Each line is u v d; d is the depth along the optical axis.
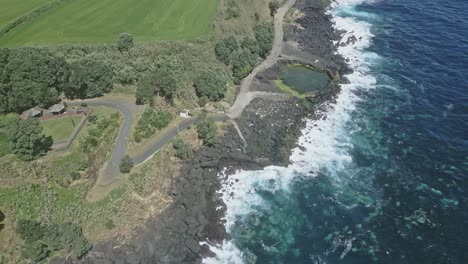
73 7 129.75
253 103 120.44
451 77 135.12
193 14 136.38
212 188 98.06
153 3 138.00
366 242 89.88
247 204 97.00
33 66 101.19
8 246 78.88
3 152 89.19
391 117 121.00
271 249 88.62
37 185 86.38
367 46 151.75
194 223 90.19
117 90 112.12
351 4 181.50
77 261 81.12
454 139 113.81
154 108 107.25
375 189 100.81
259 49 136.12
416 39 154.12
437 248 88.25
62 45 112.19
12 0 127.50
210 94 116.62
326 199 98.44
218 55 128.12
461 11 169.25
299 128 115.81
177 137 103.19
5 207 82.19
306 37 151.62
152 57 118.38
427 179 103.12
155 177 95.12
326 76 135.75
